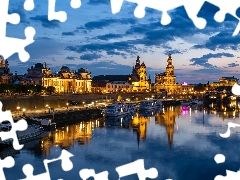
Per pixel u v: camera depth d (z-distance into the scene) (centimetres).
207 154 6197
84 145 7031
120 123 11488
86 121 12088
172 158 5878
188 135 8531
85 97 17588
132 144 7231
